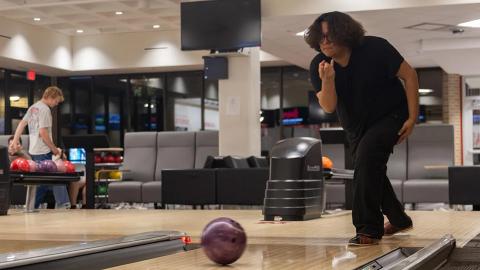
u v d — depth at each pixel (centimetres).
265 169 753
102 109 1534
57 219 532
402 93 316
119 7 1141
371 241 293
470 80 1443
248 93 1027
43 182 653
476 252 285
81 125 1545
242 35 892
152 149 1052
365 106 312
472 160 1441
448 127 975
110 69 1445
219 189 771
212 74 1029
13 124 1420
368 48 310
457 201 724
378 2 880
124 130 1528
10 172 613
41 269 210
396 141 309
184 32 912
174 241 296
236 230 213
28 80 1465
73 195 766
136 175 1041
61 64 1412
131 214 599
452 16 934
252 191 757
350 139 328
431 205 1123
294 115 1466
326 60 321
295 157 481
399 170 984
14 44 1269
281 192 481
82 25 1320
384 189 333
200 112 1512
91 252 237
